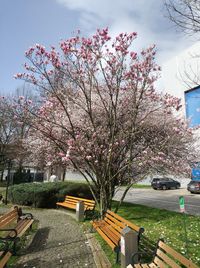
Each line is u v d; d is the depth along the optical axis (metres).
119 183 11.74
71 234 9.02
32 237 8.55
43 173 33.31
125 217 11.98
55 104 12.27
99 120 12.45
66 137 12.40
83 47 9.77
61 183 16.69
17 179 27.56
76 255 6.82
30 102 12.09
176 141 14.02
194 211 15.52
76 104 11.84
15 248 6.79
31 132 15.41
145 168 12.62
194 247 6.89
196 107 23.06
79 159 11.67
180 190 32.78
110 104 11.66
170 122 14.27
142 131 12.04
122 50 9.85
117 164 11.27
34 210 14.40
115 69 10.02
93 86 11.16
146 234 8.22
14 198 16.80
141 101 11.71
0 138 29.42
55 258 6.60
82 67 10.19
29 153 19.61
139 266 4.89
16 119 12.06
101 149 10.71
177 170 13.83
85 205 12.05
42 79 10.78
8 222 7.57
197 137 17.27
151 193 29.38
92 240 8.14
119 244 6.01
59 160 14.89
